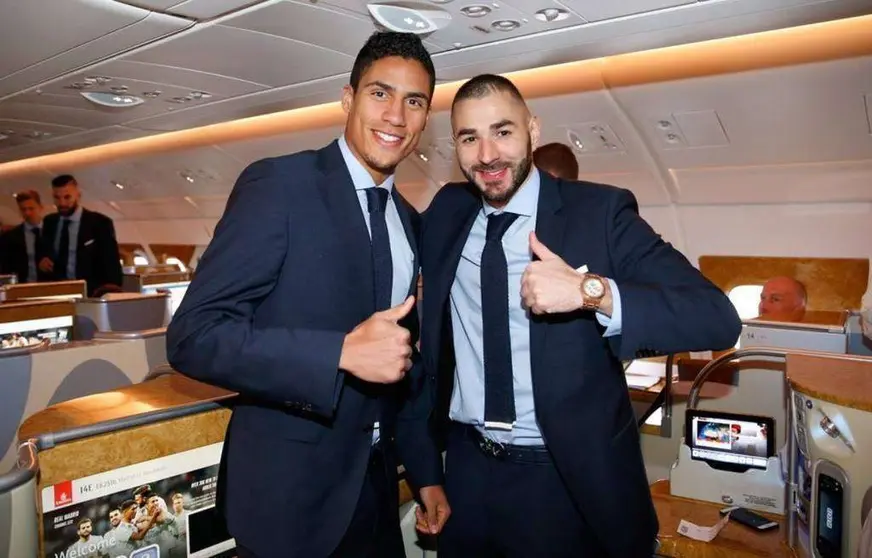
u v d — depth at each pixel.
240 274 1.17
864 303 4.18
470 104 1.43
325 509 1.30
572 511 1.52
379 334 1.14
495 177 1.46
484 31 2.56
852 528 1.41
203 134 5.93
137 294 3.91
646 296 1.30
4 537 1.06
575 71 3.62
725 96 3.36
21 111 4.20
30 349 2.82
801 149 3.64
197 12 2.33
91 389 2.99
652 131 3.85
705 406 2.50
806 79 3.09
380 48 1.32
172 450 1.50
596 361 1.48
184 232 8.68
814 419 1.50
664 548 1.82
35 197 6.33
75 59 2.95
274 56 2.92
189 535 1.53
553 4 2.25
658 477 2.55
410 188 5.62
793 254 4.33
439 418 1.69
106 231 5.34
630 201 1.54
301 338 1.16
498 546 1.60
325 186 1.30
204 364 1.14
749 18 2.40
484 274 1.53
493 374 1.53
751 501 1.97
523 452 1.54
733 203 4.36
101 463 1.38
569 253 1.48
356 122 1.33
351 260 1.28
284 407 1.28
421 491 1.63
